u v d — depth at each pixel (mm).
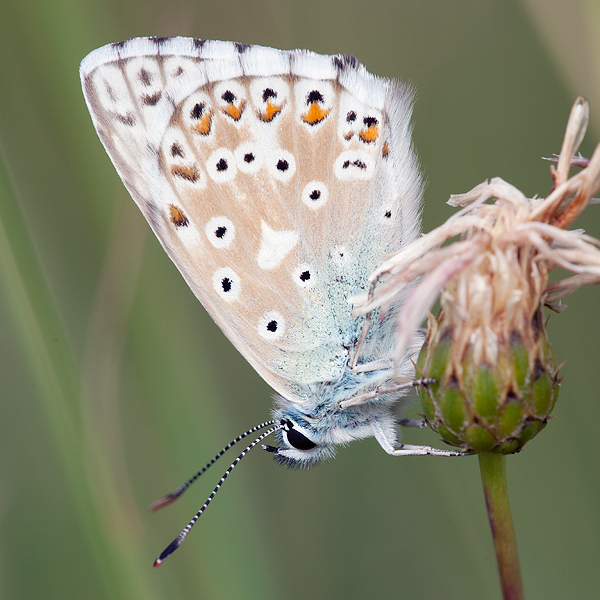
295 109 196
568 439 198
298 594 202
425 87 205
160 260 203
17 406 201
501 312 187
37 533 199
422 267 188
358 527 203
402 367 198
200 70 195
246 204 196
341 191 197
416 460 202
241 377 207
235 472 203
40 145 199
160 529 197
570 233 187
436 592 201
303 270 198
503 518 187
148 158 195
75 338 197
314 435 200
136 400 196
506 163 203
